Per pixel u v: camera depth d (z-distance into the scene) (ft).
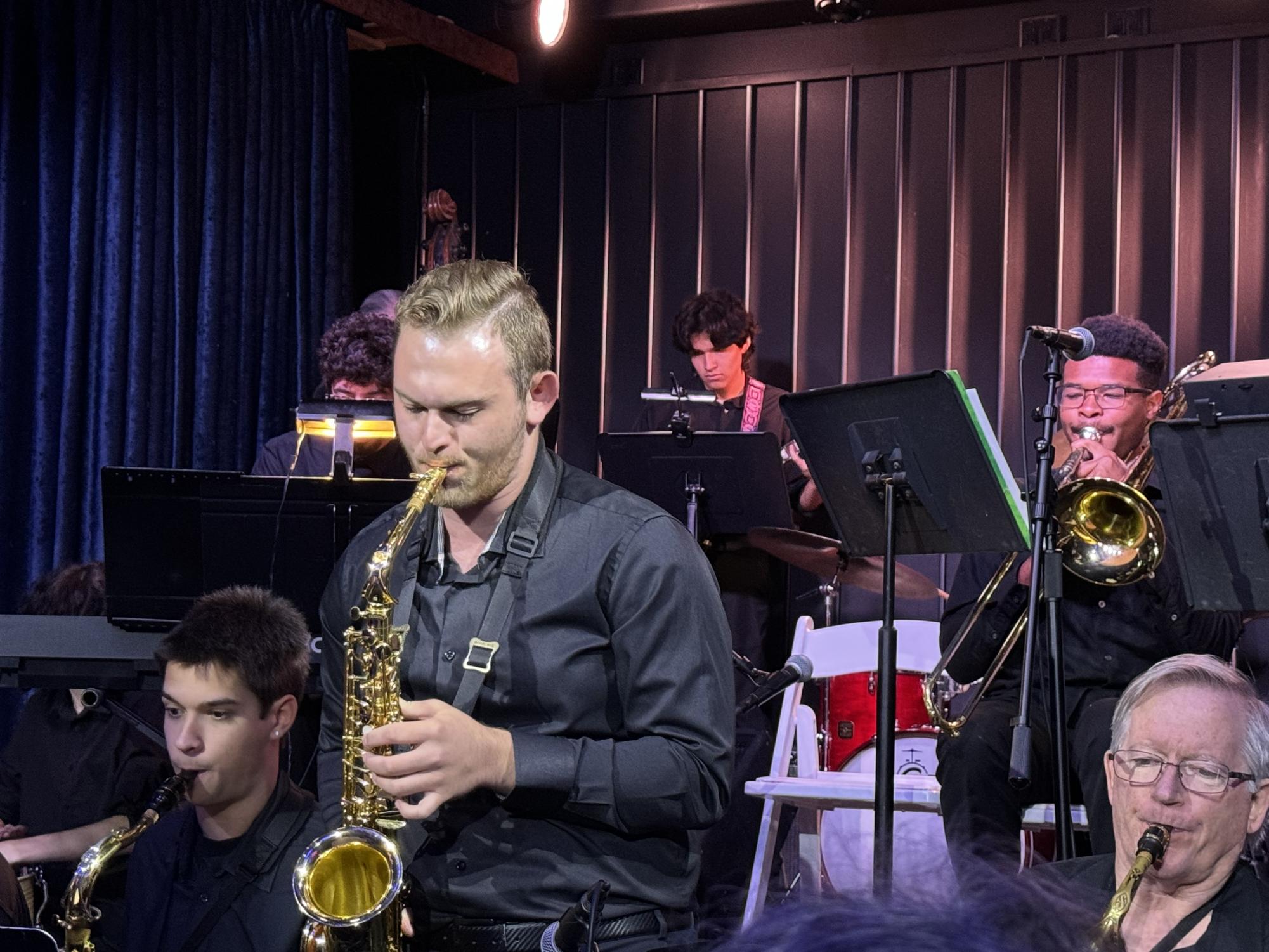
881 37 19.34
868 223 19.33
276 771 7.97
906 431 8.49
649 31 20.48
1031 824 9.96
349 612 6.49
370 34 20.61
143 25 17.38
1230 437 8.00
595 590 5.99
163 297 17.56
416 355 5.74
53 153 16.67
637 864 6.02
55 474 16.63
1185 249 17.72
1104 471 9.77
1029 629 8.57
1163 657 10.21
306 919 7.55
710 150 20.22
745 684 14.97
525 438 6.12
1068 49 18.28
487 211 21.50
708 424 18.08
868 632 13.28
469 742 5.47
